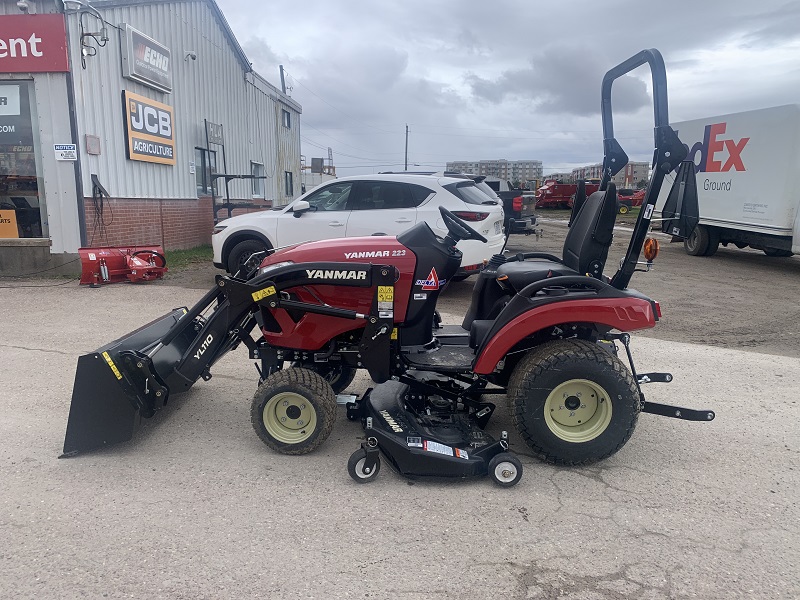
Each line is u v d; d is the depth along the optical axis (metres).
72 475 3.49
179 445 3.92
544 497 3.32
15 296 8.39
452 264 4.02
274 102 22.16
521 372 3.54
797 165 11.61
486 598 2.50
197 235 14.89
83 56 9.97
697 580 2.62
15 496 3.24
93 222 10.34
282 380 3.69
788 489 3.45
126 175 11.48
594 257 3.81
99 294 8.56
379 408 3.76
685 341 6.87
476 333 3.91
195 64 14.67
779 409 4.68
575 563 2.74
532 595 2.52
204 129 15.24
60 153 9.76
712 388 5.15
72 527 2.96
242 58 17.97
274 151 22.38
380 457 3.64
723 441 4.09
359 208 8.73
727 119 13.23
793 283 11.00
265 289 3.70
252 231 9.15
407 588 2.55
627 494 3.37
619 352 6.18
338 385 4.68
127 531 2.94
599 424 3.54
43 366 5.45
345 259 3.87
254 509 3.15
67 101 9.63
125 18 11.34
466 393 3.88
